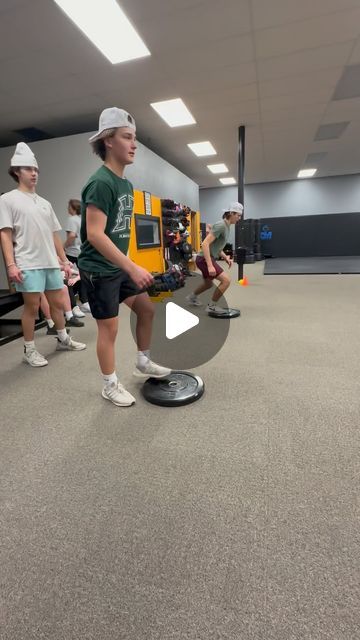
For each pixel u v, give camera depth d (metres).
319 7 3.02
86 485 1.15
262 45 3.57
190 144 7.04
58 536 0.96
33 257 2.15
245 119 5.75
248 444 1.34
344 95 4.91
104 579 0.83
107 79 4.12
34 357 2.25
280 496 1.07
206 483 1.14
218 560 0.87
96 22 3.08
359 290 4.82
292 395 1.72
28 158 2.13
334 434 1.38
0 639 0.72
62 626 0.73
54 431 1.48
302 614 0.73
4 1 2.75
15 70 3.81
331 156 8.69
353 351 2.32
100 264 1.47
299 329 2.90
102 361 1.64
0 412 1.66
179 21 3.13
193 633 0.71
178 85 4.39
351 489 1.09
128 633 0.72
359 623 0.71
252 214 12.93
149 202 5.32
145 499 1.08
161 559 0.88
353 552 0.87
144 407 1.66
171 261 6.08
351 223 11.60
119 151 1.41
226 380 1.92
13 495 1.12
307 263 9.54
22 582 0.83
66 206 5.29
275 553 0.88
